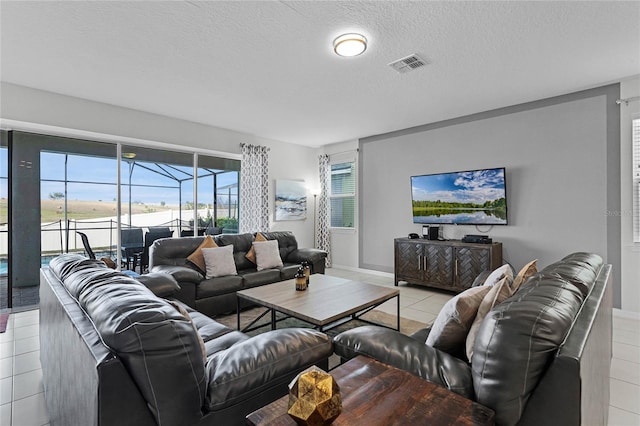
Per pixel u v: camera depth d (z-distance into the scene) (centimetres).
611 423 181
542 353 95
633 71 315
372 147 585
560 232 383
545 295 118
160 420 100
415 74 320
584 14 222
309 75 323
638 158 333
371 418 93
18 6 213
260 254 429
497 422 99
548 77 328
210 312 345
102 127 409
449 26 237
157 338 100
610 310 215
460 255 427
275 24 236
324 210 659
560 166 382
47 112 370
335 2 211
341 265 646
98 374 92
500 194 422
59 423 146
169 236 489
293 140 622
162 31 245
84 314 128
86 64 302
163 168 485
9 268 370
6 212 370
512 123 418
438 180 485
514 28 239
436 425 90
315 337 150
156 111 443
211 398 113
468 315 147
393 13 222
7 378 228
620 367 243
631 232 337
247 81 339
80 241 414
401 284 509
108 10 219
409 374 119
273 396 131
